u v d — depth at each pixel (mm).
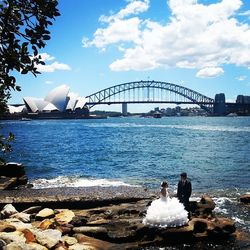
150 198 15836
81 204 15203
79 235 10484
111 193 16797
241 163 34188
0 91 4324
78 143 61812
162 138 73750
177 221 10742
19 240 8625
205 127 126812
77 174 27641
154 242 10500
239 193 19062
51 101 186000
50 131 103000
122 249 10023
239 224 12828
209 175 26828
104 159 38531
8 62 4051
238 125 145000
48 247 8836
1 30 4035
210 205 13047
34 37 4113
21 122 188250
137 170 30031
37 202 14883
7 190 17844
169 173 28109
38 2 4043
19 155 41469
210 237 10789
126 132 98312
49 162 35469
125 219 12078
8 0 3988
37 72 4184
